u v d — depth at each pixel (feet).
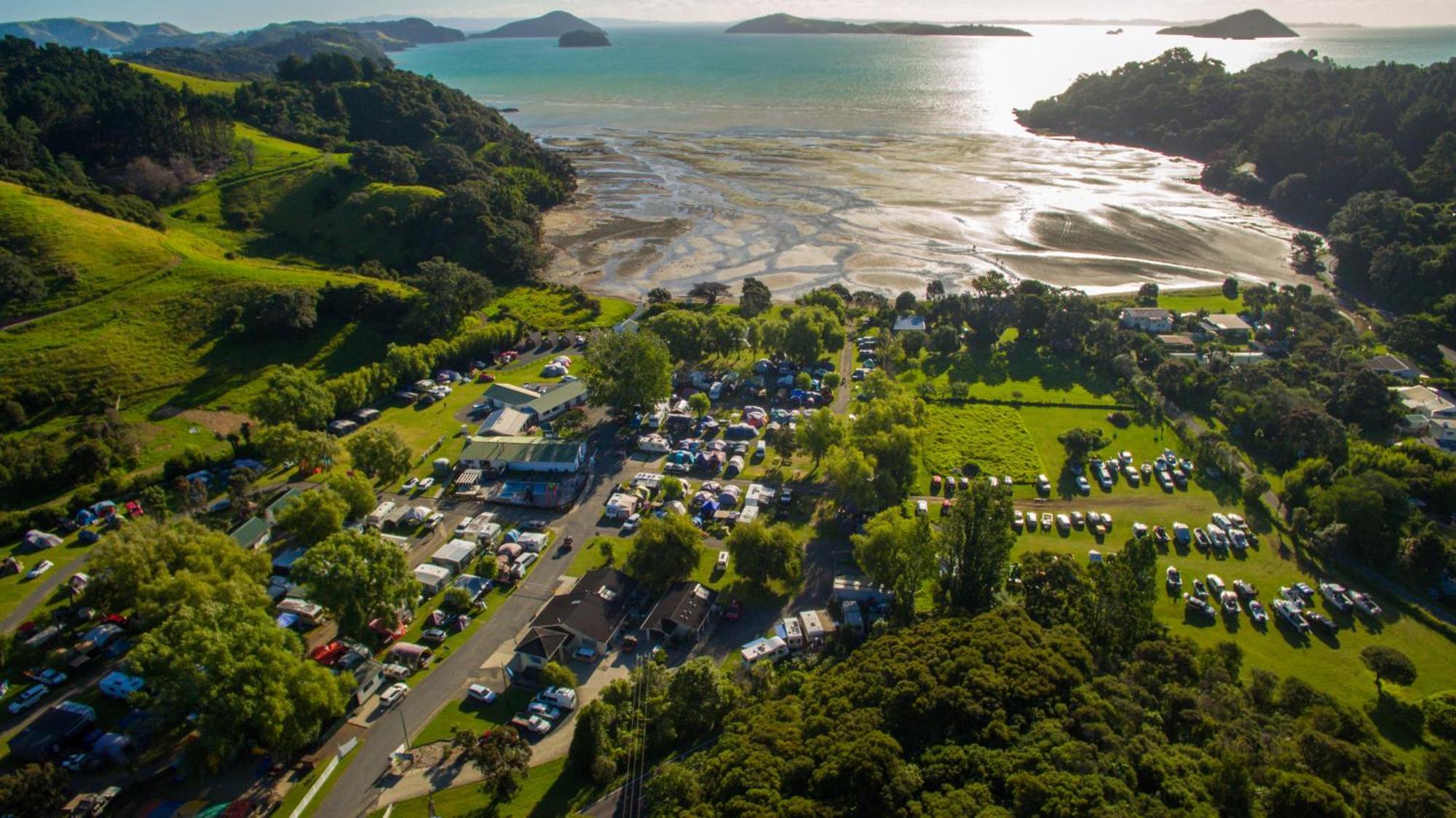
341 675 263.49
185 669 234.17
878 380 483.10
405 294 603.26
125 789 238.48
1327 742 219.00
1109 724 222.69
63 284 536.83
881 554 314.76
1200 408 496.23
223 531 359.25
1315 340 559.79
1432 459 413.39
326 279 609.01
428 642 300.40
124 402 469.57
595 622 299.17
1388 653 280.31
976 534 304.50
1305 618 321.52
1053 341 581.53
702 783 216.54
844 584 326.85
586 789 240.12
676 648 301.43
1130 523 384.68
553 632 292.20
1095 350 564.71
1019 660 240.94
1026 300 593.83
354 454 395.55
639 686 266.77
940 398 509.76
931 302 644.69
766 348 558.56
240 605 265.75
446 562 341.21
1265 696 264.52
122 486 395.34
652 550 328.08
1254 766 214.69
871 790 200.03
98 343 495.82
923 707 225.76
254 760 248.32
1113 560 296.51
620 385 460.14
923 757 211.00
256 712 232.94
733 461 426.10
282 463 416.05
